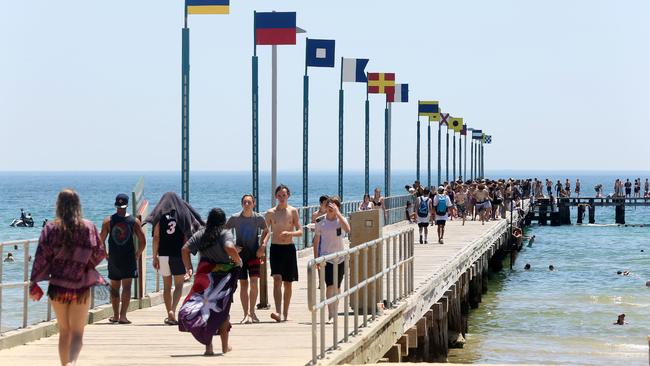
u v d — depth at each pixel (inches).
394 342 1405.0
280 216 1385.3
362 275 1363.2
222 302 1098.7
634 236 6466.5
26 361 1069.8
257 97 2433.6
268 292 1766.7
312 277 1017.5
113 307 1373.0
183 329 1092.5
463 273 2551.7
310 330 1296.8
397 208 4079.7
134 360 1072.2
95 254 909.8
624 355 2192.4
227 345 1125.1
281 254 1382.9
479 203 4082.2
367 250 1298.0
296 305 1578.5
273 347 1161.4
